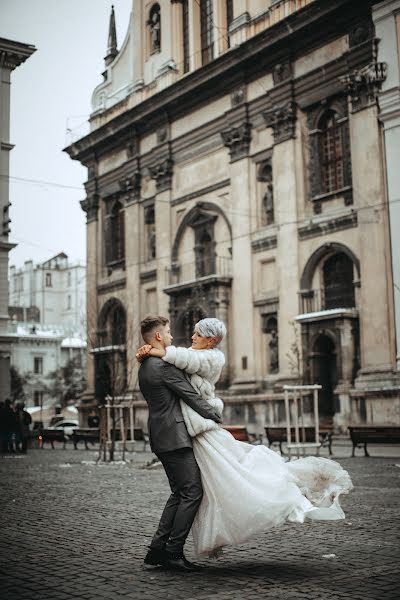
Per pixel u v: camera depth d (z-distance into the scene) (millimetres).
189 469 5500
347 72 27375
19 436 26141
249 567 5715
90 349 41281
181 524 5480
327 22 28078
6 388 31875
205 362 5703
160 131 37312
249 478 5293
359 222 26312
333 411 27672
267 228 30719
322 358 27859
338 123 28047
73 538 7344
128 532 7660
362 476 13805
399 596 4723
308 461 5609
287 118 29703
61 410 62844
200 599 4691
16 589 5082
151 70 39031
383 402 24703
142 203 38781
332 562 5871
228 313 32094
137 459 20656
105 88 42719
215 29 34531
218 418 5578
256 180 31672
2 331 32188
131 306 38594
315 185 28922
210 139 34125
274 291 30219
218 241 33469
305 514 5188
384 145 25688
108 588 5047
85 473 15875
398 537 7055
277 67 30391
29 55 33219
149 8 39500
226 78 32812
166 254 36094
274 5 31062
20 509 9773
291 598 4684
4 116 33031
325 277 28562
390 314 25219
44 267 90875
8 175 32844
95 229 42219
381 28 25906
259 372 30688
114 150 41094
